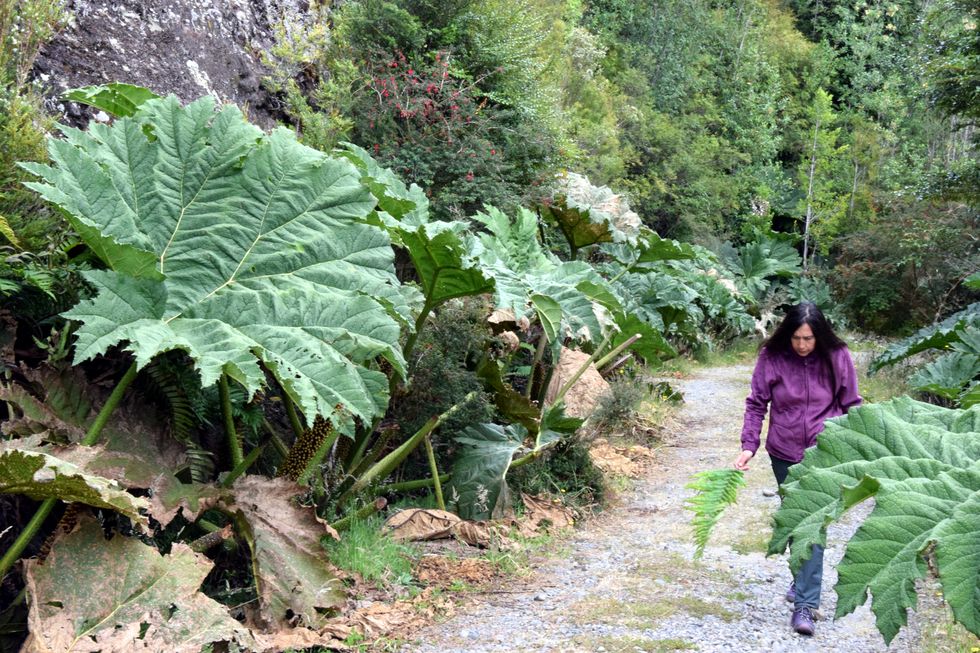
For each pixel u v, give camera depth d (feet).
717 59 113.09
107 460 12.57
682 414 34.96
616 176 71.41
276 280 13.73
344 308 13.48
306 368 12.71
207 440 16.06
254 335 12.92
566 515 20.16
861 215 92.32
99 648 10.16
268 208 14.16
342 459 17.47
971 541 7.46
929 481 8.04
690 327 45.21
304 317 13.29
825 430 8.82
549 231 36.22
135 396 14.08
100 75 22.36
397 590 14.90
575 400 24.50
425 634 13.44
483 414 20.20
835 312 72.59
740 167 99.40
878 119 114.83
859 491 8.09
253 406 16.47
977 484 7.98
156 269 12.71
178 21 26.43
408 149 32.04
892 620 7.34
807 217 86.48
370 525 16.90
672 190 81.92
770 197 97.50
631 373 36.35
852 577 7.60
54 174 12.50
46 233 13.78
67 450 11.05
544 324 18.85
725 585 15.83
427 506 19.08
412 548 16.97
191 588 11.17
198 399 14.69
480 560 16.72
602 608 14.64
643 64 98.27
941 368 29.09
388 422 19.97
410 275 28.30
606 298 20.97
